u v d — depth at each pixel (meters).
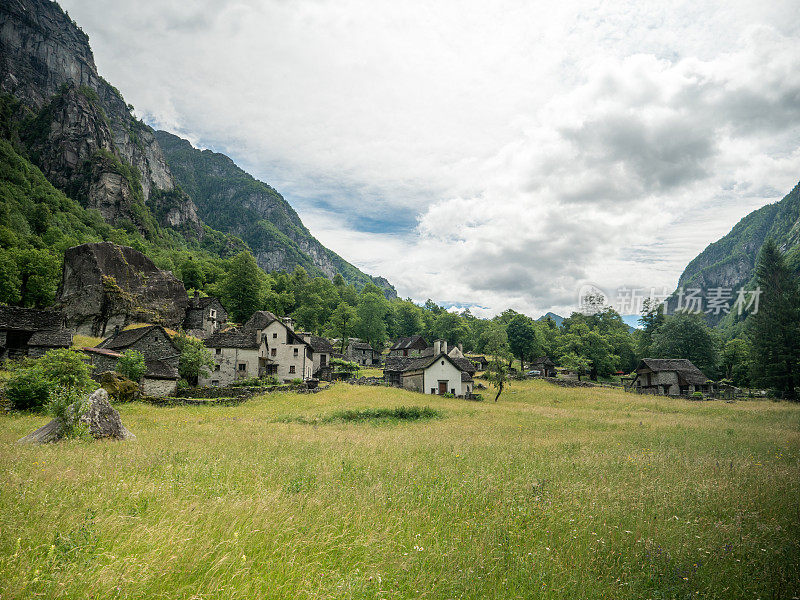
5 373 34.53
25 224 121.69
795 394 59.88
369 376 77.75
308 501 8.69
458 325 122.62
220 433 21.81
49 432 16.38
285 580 5.50
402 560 6.37
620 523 8.70
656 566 6.77
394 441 20.02
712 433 25.83
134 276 74.88
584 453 17.94
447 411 39.12
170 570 5.26
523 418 36.47
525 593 5.81
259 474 11.16
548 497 10.30
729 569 6.75
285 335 62.31
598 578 6.43
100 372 40.09
